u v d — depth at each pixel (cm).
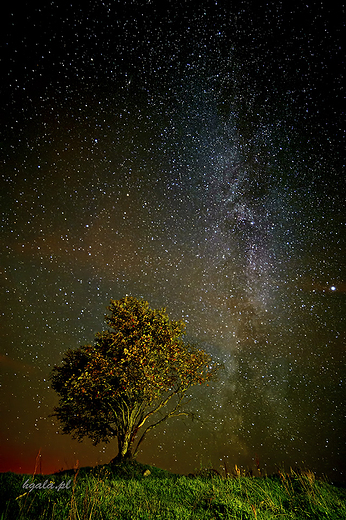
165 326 764
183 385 802
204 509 476
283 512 479
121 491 527
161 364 757
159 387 718
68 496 470
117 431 766
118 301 774
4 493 458
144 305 777
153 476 673
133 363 699
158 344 741
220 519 430
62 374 728
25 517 380
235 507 470
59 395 748
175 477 688
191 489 573
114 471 664
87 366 691
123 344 703
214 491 553
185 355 789
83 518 390
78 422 738
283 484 624
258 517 440
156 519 416
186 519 422
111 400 746
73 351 747
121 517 411
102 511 423
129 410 759
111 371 677
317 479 677
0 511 398
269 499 516
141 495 514
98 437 780
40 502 439
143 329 726
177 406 805
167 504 480
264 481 655
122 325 723
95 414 739
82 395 694
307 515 472
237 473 679
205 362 810
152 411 780
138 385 696
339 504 525
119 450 746
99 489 508
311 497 543
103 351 725
